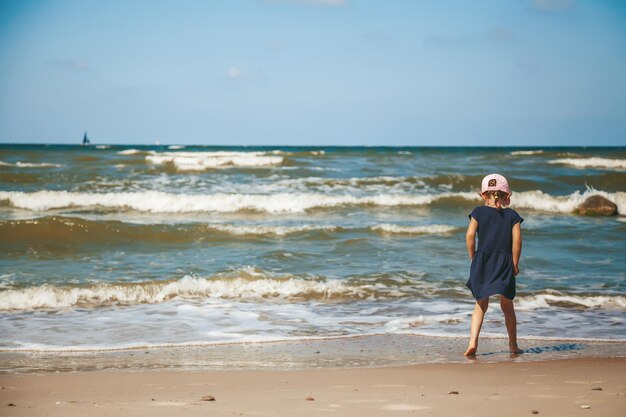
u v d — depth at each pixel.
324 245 13.46
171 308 8.58
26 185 22.86
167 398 4.32
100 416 3.71
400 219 17.62
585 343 6.82
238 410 3.88
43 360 6.00
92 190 21.95
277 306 8.79
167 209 18.75
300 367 5.68
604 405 3.98
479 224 6.12
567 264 11.85
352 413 3.79
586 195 21.02
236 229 14.61
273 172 28.12
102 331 7.30
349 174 27.66
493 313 8.37
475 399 4.20
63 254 12.42
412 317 8.10
